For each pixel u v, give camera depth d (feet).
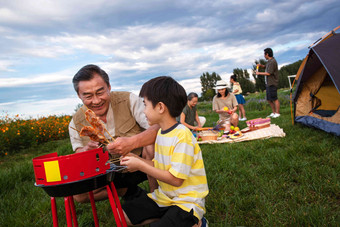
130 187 6.87
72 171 4.17
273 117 26.17
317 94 17.71
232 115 20.26
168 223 4.93
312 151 11.53
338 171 9.09
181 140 5.11
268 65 25.72
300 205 7.39
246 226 6.72
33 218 8.32
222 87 20.67
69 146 20.40
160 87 5.28
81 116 6.56
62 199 9.45
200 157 5.56
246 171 10.09
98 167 4.45
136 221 5.71
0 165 18.11
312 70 17.70
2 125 26.61
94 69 5.74
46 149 23.36
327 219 6.55
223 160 11.71
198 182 5.44
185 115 18.52
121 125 6.47
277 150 12.47
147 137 5.72
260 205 7.63
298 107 19.38
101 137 5.15
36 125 27.71
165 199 5.46
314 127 16.75
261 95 51.72
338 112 14.93
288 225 6.58
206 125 26.48
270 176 9.52
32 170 13.14
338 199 7.53
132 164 4.91
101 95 5.78
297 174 9.44
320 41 16.30
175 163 5.00
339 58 14.02
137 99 6.71
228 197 8.25
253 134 17.71
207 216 7.40
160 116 5.41
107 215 8.14
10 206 9.27
